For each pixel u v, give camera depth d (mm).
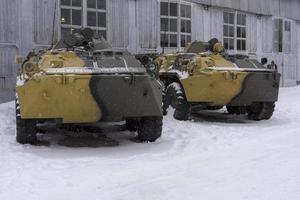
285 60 21469
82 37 8445
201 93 9812
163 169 5406
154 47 15102
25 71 7129
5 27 11758
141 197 4352
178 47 15930
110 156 6477
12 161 6051
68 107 6938
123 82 6957
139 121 7727
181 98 10133
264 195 4203
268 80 9914
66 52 7516
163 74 10797
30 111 6949
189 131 8555
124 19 14203
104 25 13711
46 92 6863
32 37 12164
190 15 16406
